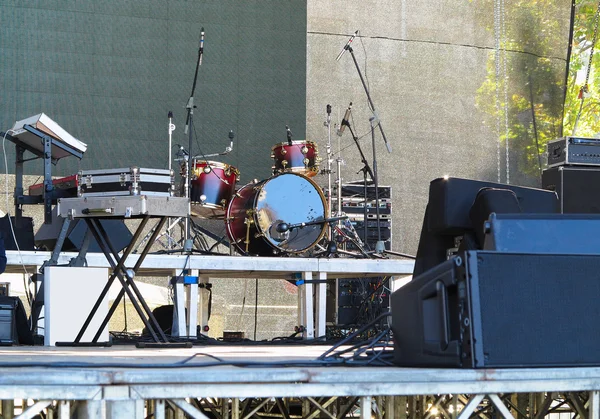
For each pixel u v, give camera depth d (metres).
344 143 24.30
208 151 23.12
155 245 21.34
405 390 4.99
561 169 12.36
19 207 14.40
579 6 27.25
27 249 14.42
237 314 22.70
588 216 5.72
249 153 23.42
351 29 24.69
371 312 17.58
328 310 18.81
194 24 23.23
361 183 20.39
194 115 23.06
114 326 19.09
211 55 23.31
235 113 23.39
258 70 23.67
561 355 5.21
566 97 27.20
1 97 21.75
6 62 21.86
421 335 5.55
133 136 22.62
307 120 24.20
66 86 22.23
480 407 9.05
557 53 26.33
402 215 24.61
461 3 25.58
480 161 25.48
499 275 5.17
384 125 24.75
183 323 14.16
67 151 13.22
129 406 4.66
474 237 7.09
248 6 23.67
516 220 5.62
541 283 5.25
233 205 17.53
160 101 22.88
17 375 4.54
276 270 14.70
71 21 22.38
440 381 5.02
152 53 22.91
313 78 24.30
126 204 10.14
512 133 25.78
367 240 19.89
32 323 11.90
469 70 25.58
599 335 5.32
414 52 25.16
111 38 22.64
